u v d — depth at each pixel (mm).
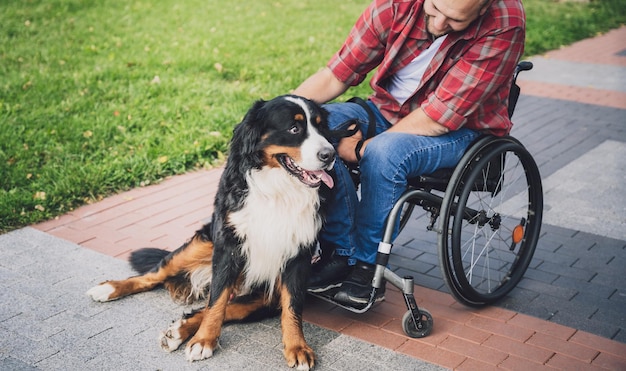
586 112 7465
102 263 4039
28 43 8773
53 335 3262
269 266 3225
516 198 5270
